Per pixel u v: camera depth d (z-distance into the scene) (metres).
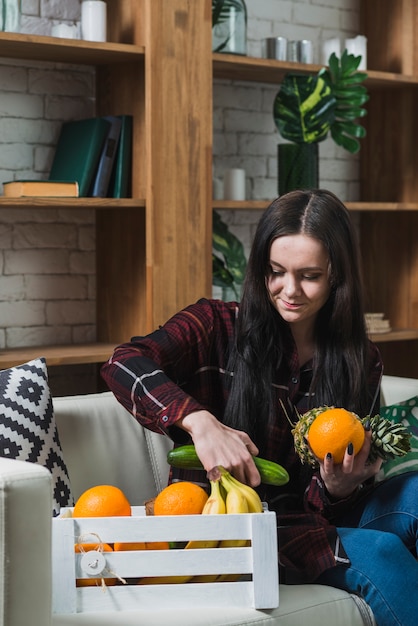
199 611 1.67
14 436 2.11
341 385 2.13
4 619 1.47
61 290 3.50
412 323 4.20
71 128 3.36
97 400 2.39
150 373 1.92
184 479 2.10
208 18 3.32
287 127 3.66
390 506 2.05
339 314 2.10
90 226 3.56
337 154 4.27
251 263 2.08
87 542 1.64
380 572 1.87
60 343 3.50
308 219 2.01
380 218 4.31
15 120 3.36
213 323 2.17
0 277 3.36
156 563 1.65
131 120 3.32
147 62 3.20
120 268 3.46
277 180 4.05
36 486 1.50
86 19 3.23
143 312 3.37
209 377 2.16
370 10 4.21
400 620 1.84
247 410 2.08
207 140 3.34
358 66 3.72
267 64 3.54
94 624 1.60
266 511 1.80
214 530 1.66
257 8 3.94
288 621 1.73
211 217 3.37
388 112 4.22
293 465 2.14
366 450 1.91
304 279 2.02
